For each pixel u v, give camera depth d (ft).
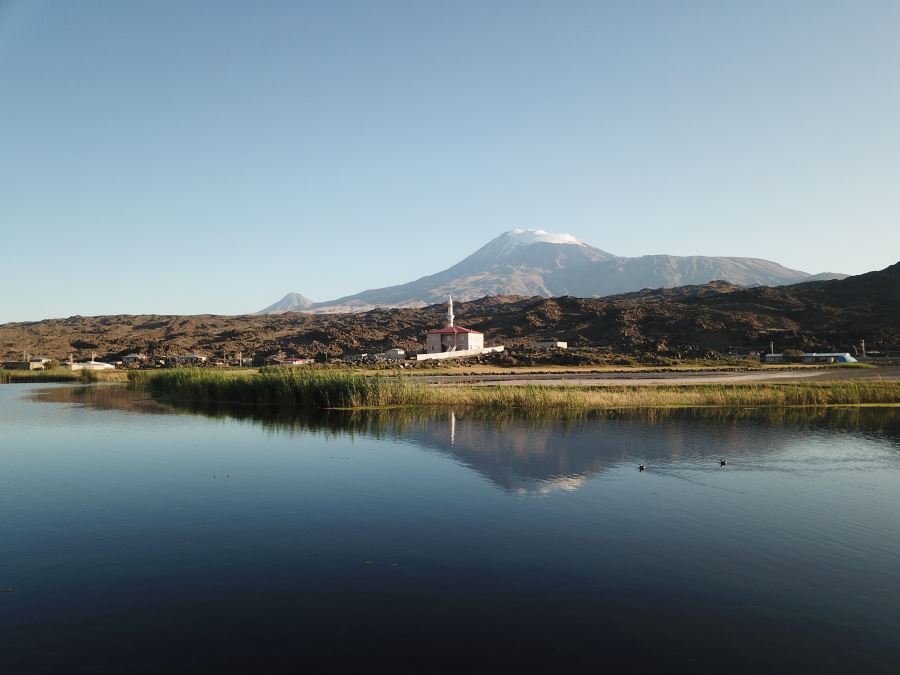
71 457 100.83
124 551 56.85
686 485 80.79
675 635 41.47
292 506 71.26
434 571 52.08
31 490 79.10
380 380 185.16
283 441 114.73
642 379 268.21
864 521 65.57
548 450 104.63
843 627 42.78
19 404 195.83
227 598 46.80
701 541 59.41
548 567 52.95
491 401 170.91
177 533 61.82
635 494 76.23
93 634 41.37
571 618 43.78
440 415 151.84
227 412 163.63
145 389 270.05
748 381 248.93
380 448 106.93
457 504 71.87
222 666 37.45
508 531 62.34
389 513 68.39
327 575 51.19
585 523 64.90
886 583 50.06
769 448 106.32
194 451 105.09
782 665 37.91
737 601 46.68
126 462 96.37
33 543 59.11
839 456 99.40
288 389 177.17
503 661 38.11
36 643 40.14
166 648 39.55
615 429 128.06
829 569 52.80
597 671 37.04
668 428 129.29
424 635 41.27
